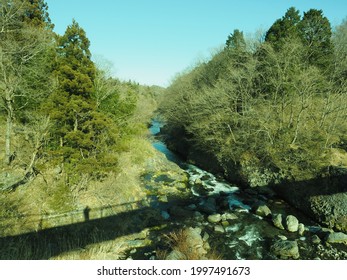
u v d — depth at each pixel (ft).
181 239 35.76
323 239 40.42
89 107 42.52
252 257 35.14
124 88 78.79
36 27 68.64
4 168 39.40
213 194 60.23
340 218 43.57
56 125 43.09
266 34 92.99
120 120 68.13
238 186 67.41
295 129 64.13
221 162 75.56
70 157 42.47
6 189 35.42
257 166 64.95
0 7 53.26
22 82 44.80
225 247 37.58
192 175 74.49
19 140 45.57
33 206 35.32
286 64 66.13
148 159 73.56
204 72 110.32
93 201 41.57
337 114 60.59
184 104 102.99
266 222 46.03
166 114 127.44
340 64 68.44
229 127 73.56
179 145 109.91
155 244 36.78
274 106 67.82
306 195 51.42
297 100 66.59
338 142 60.75
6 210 32.48
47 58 52.08
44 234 32.63
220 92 77.15
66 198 38.60
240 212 50.11
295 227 42.88
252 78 78.79
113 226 39.04
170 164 79.36
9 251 28.32
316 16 90.58
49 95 46.85
